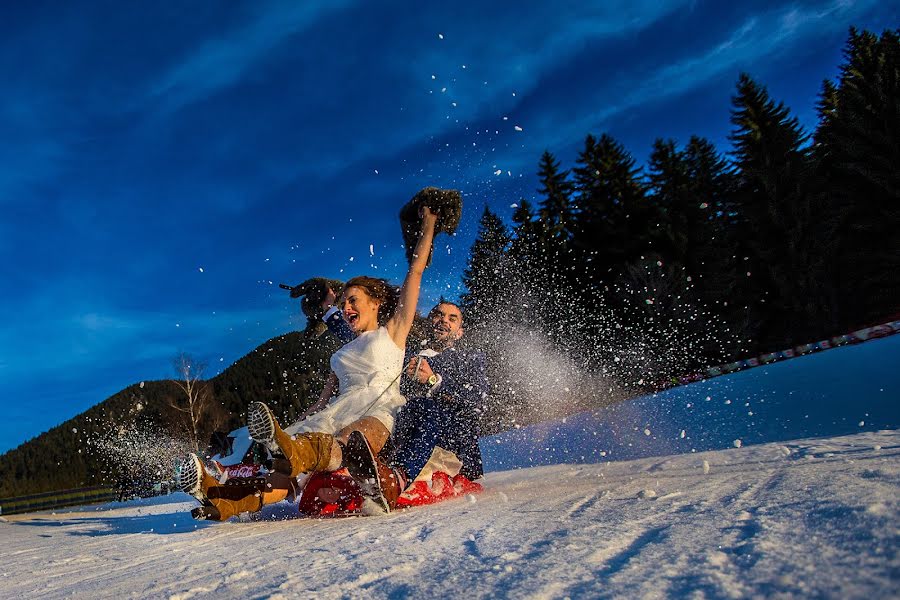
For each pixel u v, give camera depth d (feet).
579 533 4.34
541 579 3.19
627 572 3.08
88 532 11.43
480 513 6.45
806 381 23.95
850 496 3.92
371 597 3.38
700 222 76.79
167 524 11.23
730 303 69.62
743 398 23.02
